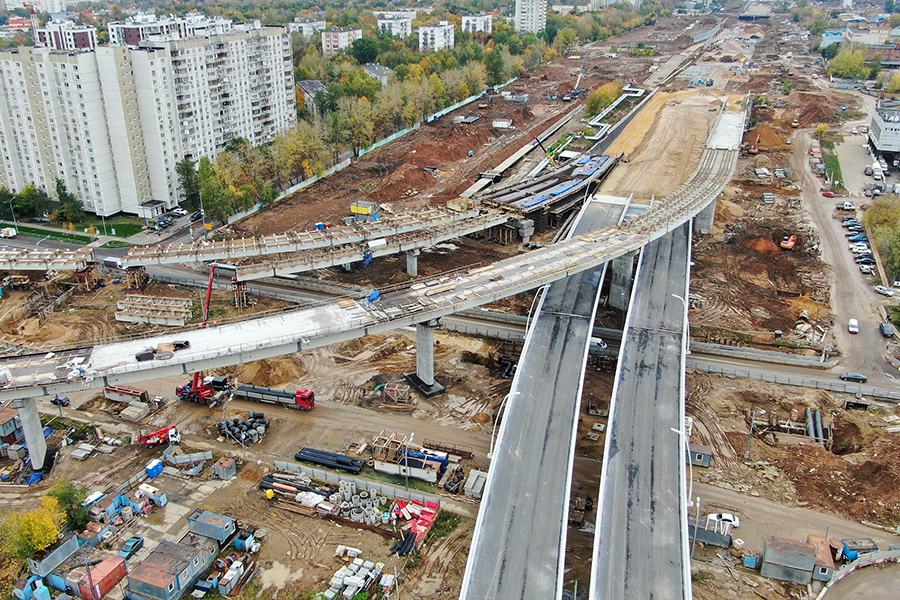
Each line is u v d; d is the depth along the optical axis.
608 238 159.62
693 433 124.69
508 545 89.88
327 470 114.94
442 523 104.12
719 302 170.88
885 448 119.62
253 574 95.12
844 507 108.31
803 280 181.50
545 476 100.50
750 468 116.88
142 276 174.50
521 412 112.88
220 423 126.81
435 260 192.88
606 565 87.25
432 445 121.06
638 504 96.00
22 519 96.75
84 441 122.12
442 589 93.38
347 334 120.94
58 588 92.44
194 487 111.12
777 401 134.00
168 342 117.69
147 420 128.00
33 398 111.56
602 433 126.12
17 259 172.75
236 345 116.38
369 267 187.88
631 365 125.38
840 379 139.88
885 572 96.50
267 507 107.12
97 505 106.19
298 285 176.88
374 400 134.25
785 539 99.25
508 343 153.12
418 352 134.75
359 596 91.69
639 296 150.25
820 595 92.50
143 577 90.19
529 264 146.00
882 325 157.75
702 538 101.31
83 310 166.12
